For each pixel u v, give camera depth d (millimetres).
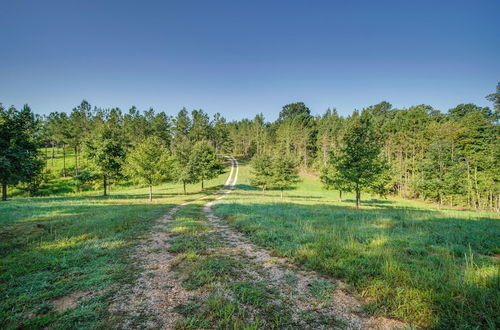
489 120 42500
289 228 10461
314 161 80000
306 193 48406
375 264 5828
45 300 4328
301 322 3682
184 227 10938
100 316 3811
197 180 42875
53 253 6824
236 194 39375
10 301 4172
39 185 45281
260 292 4574
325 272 5672
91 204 19750
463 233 8969
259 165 43156
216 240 8828
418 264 5883
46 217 12633
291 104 133375
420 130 53500
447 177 33344
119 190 51188
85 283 4953
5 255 6656
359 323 3670
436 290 4508
